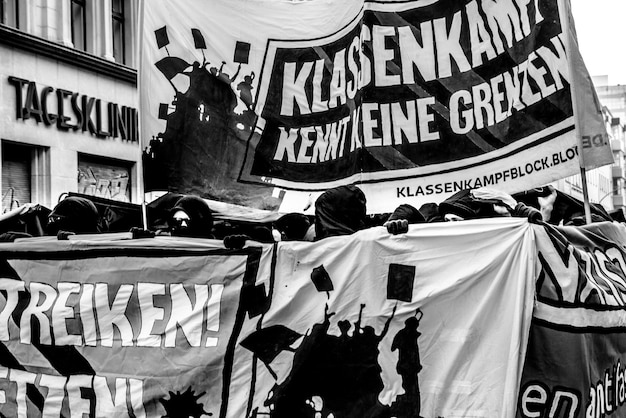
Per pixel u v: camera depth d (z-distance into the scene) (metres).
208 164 5.23
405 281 3.91
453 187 4.54
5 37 15.43
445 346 3.81
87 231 5.63
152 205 6.53
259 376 4.10
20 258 4.75
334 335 4.00
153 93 5.32
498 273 3.77
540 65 4.29
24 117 15.82
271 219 6.07
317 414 3.98
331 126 4.98
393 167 4.64
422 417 3.79
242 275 4.23
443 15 4.57
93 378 4.46
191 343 4.26
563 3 4.20
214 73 5.26
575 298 3.84
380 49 4.68
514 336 3.64
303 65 5.08
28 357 4.67
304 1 5.11
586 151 4.20
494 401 3.67
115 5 19.16
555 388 3.76
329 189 4.95
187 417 4.21
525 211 4.30
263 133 5.16
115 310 4.49
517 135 4.37
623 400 4.26
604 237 4.50
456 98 4.54
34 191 16.45
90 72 17.78
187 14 5.30
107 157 18.20
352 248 4.03
